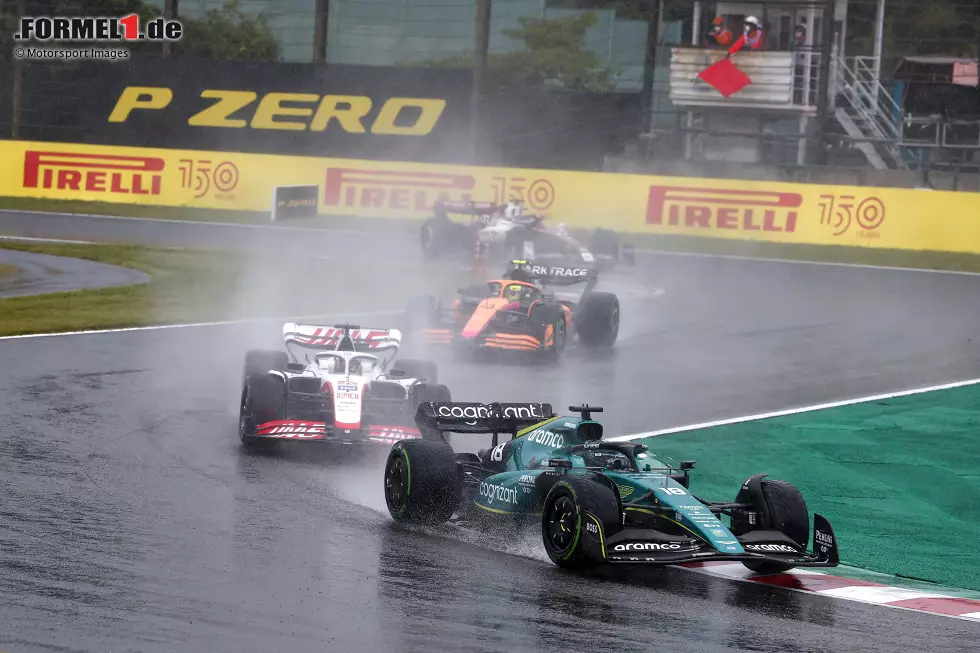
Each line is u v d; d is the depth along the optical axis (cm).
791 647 2783
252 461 4788
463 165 14988
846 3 17425
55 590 2903
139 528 3638
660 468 3741
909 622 3105
